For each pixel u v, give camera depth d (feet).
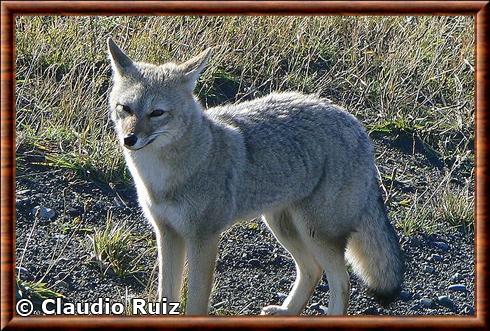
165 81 37.65
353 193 41.04
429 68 62.08
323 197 40.63
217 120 39.63
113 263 42.01
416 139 57.47
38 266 41.34
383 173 53.88
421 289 45.27
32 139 49.16
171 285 39.09
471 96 61.87
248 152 39.37
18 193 45.52
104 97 53.83
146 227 45.57
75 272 41.47
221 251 45.19
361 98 59.16
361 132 41.86
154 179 37.83
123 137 36.32
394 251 42.34
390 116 58.23
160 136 37.06
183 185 37.70
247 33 60.34
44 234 43.42
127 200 47.19
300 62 60.44
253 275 44.06
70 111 51.21
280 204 40.73
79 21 58.44
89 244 43.04
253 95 57.11
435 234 49.60
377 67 62.03
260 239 46.62
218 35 59.26
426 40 64.80
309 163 40.45
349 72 60.49
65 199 46.01
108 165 48.16
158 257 40.63
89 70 54.03
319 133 40.70
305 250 41.57
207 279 38.70
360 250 42.70
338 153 40.68
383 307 43.04
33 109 51.47
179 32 59.11
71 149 49.47
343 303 40.88
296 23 62.44
